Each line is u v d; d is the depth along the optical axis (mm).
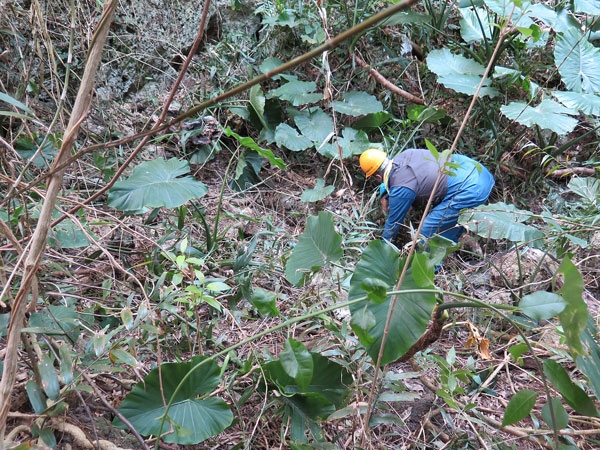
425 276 1428
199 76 4340
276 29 4520
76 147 3297
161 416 1594
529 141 4328
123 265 2537
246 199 3932
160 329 1948
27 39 3059
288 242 3135
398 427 2023
